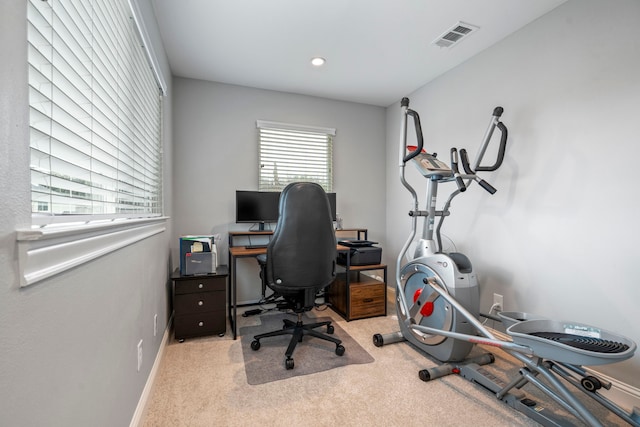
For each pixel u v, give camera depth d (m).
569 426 1.29
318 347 2.17
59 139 0.76
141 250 1.42
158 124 2.23
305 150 3.44
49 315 0.62
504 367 1.91
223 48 2.44
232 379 1.75
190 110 2.98
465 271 1.90
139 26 1.47
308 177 3.46
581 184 1.76
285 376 1.78
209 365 1.90
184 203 2.96
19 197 0.53
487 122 2.41
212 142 3.06
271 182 3.30
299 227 1.94
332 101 3.56
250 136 3.21
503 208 2.24
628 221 1.56
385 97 3.51
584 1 1.76
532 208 2.04
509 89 2.22
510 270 2.18
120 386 1.08
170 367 1.88
